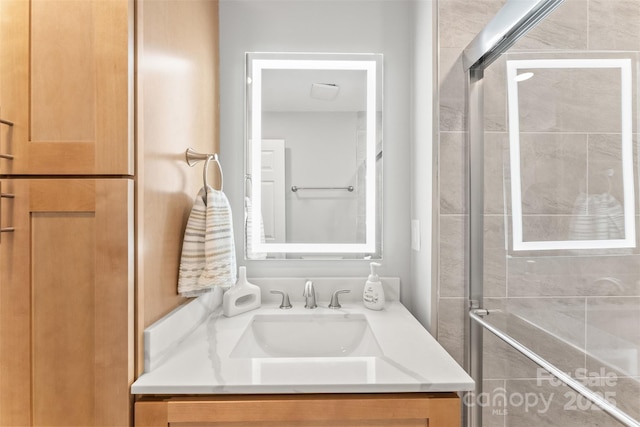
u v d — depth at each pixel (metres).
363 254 1.39
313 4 1.39
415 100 1.33
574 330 0.70
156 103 0.82
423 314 1.23
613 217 0.60
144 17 0.76
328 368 0.79
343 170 1.40
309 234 1.40
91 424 0.69
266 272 1.39
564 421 0.73
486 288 1.02
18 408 0.69
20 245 0.70
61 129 0.70
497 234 0.97
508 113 0.91
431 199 1.14
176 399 0.72
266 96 1.39
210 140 1.26
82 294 0.70
